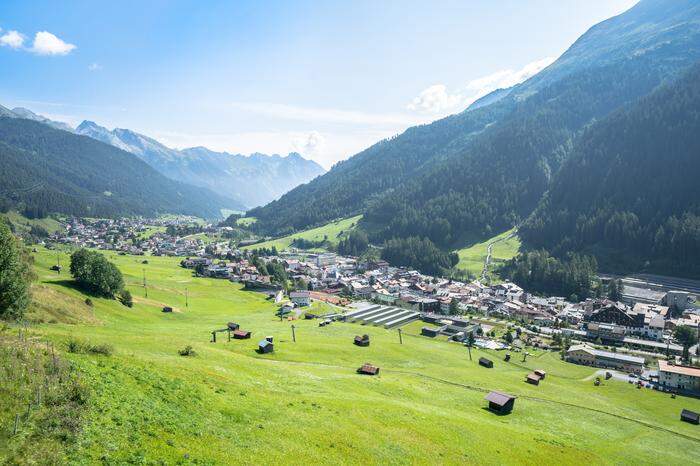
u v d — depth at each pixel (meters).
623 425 86.94
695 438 86.12
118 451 30.97
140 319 126.12
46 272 150.12
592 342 173.75
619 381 127.25
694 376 120.88
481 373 113.06
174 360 57.25
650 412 102.12
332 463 40.66
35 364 36.59
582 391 111.94
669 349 161.38
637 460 68.00
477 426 64.06
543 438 67.62
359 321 180.25
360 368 91.81
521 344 164.00
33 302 84.88
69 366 39.22
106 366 43.78
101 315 112.00
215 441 37.44
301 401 54.94
